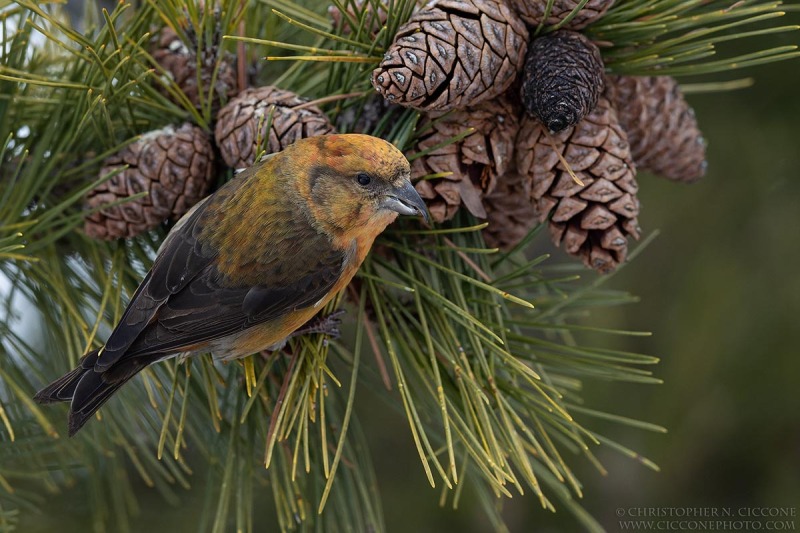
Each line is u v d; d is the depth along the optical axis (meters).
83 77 5.42
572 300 5.88
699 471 7.89
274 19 5.89
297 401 5.14
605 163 4.91
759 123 7.82
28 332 7.79
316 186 5.45
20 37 5.25
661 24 4.95
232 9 5.26
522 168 5.09
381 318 5.17
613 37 5.20
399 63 4.59
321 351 5.30
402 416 8.87
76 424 5.04
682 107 5.68
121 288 5.41
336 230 5.49
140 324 5.29
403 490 8.55
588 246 4.99
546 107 4.68
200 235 5.54
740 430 7.76
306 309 5.53
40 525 7.69
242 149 5.23
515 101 5.15
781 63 7.58
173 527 8.02
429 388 5.04
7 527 6.03
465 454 5.07
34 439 5.92
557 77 4.70
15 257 4.76
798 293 7.59
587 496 8.11
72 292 5.55
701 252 7.93
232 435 5.32
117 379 5.27
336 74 5.41
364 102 5.43
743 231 7.87
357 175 5.21
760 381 7.66
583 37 4.95
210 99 5.32
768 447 7.76
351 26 4.95
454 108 4.86
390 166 5.04
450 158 5.00
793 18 7.16
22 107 5.60
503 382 5.05
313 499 5.64
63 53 6.09
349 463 5.46
